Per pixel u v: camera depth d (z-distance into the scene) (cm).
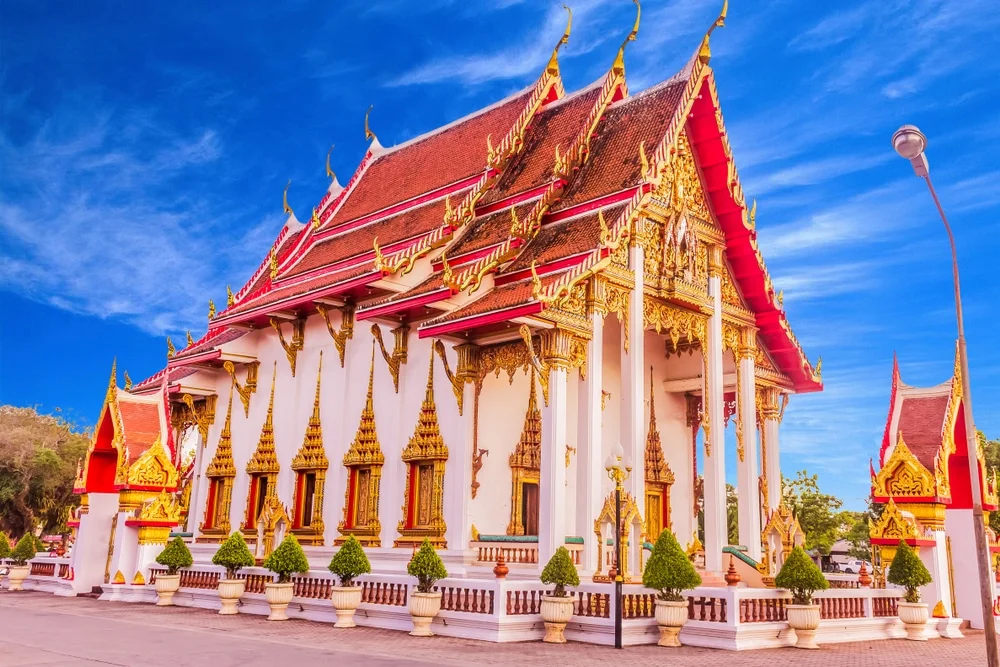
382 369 2439
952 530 2189
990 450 4497
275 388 2797
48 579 2605
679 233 2350
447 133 3120
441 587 1708
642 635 1598
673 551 1595
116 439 2369
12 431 5047
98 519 2455
